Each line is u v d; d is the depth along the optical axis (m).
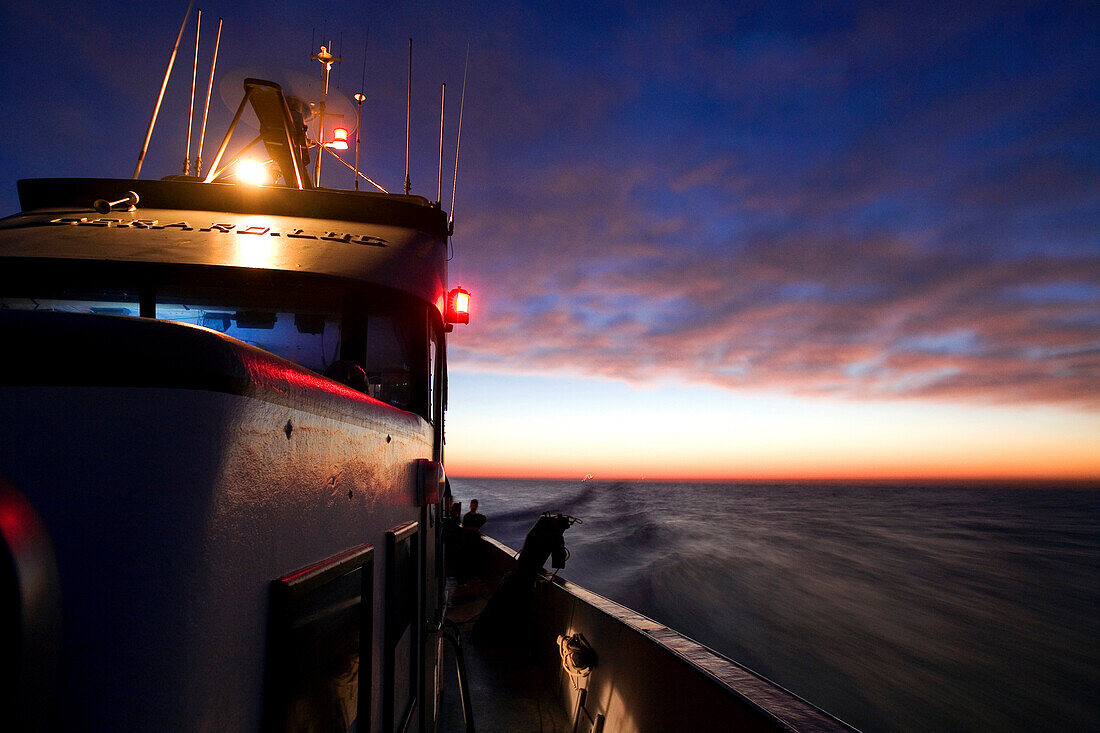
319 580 1.19
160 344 0.78
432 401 3.01
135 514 0.73
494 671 6.17
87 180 2.85
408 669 2.31
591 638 4.56
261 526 0.97
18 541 0.58
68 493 0.70
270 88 3.27
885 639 19.11
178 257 2.40
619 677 3.86
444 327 3.36
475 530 11.76
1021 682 15.81
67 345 0.73
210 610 0.81
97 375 0.73
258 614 0.96
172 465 0.76
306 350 2.50
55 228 2.53
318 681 1.23
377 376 2.63
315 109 5.09
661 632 3.68
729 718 2.52
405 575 2.24
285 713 1.03
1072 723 13.37
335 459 1.38
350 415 1.51
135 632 0.71
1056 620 23.16
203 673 0.79
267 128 3.49
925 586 29.55
